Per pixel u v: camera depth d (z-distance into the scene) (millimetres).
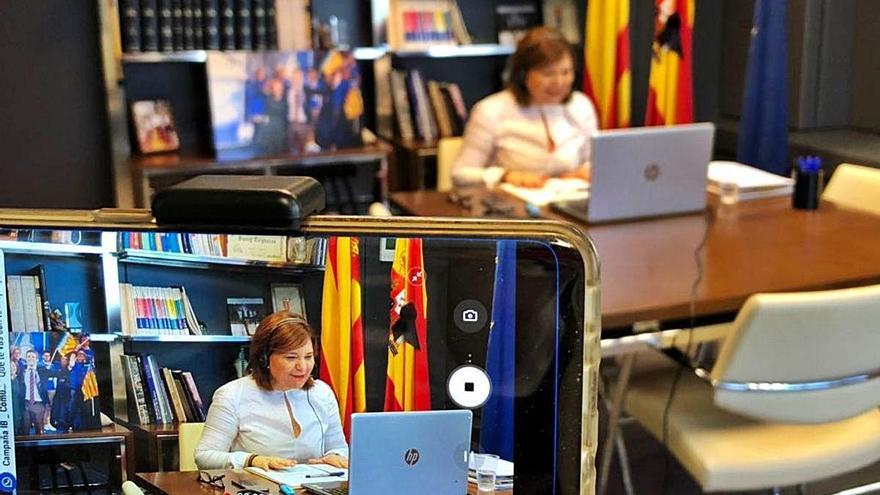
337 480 690
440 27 4160
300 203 666
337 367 681
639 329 1994
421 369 676
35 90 3535
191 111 3938
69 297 684
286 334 681
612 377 2463
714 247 2348
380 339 676
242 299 683
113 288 686
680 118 4156
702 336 2035
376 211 2578
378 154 3822
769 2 3600
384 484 693
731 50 4508
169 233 674
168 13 3613
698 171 2627
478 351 669
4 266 676
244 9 3717
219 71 3643
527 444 674
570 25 4371
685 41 4094
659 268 2186
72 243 678
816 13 4055
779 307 1718
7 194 3586
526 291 658
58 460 701
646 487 2660
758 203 2787
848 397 1898
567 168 3363
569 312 654
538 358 663
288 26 3809
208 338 687
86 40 3561
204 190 665
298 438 690
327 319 678
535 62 3277
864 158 3639
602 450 2355
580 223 2561
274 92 3723
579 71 4422
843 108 4203
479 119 3348
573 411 665
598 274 652
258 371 689
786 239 2414
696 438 2008
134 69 3812
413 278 668
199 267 680
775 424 2061
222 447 697
